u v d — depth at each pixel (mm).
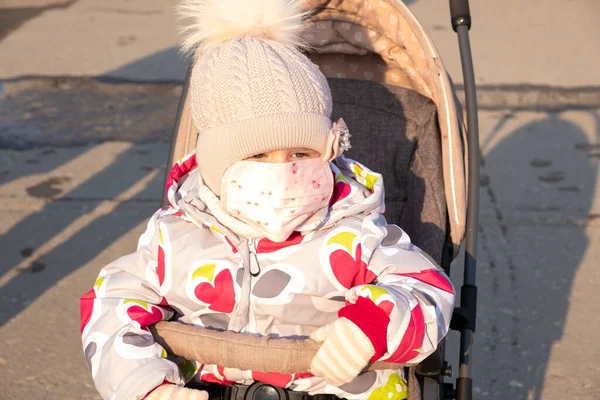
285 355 1640
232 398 1839
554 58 6535
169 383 1663
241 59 1687
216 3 1869
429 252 2182
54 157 5094
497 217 4363
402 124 2545
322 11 2516
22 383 3172
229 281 1786
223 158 1681
